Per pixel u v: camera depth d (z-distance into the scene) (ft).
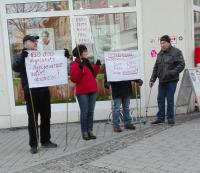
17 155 16.49
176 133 17.94
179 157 14.21
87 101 18.15
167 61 19.80
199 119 21.25
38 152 16.53
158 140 16.84
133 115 22.54
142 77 22.52
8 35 22.41
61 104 22.77
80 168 13.75
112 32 22.84
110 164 13.89
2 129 22.63
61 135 19.84
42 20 22.58
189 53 23.27
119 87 19.45
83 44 19.88
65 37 22.65
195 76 21.85
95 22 22.72
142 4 22.38
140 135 18.24
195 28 24.44
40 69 16.08
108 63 19.16
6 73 22.45
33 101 16.37
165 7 22.36
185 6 22.63
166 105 21.38
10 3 22.25
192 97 23.70
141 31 22.47
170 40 20.77
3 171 14.25
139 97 22.72
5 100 22.56
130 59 19.22
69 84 22.54
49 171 13.67
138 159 14.25
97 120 22.84
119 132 19.45
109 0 22.58
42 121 17.10
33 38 16.31
